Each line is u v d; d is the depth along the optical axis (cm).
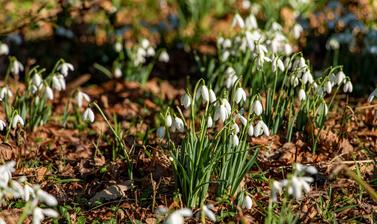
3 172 390
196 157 450
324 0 959
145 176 509
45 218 454
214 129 595
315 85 558
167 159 514
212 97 450
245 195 430
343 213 457
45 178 513
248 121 465
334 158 521
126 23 985
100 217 458
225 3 1073
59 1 745
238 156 464
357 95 720
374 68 746
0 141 570
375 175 507
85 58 869
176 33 963
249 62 683
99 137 560
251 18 687
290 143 563
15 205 464
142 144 564
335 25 886
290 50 618
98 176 522
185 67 840
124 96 741
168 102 719
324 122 560
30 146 575
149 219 449
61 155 561
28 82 612
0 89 590
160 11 1073
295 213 453
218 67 726
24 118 598
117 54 861
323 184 497
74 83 785
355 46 840
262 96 643
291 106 562
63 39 912
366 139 586
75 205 477
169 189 488
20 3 1033
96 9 916
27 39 910
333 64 773
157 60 862
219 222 446
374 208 462
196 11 1005
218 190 468
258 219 448
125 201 478
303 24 886
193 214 449
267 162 527
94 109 698
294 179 366
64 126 625
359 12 941
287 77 612
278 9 935
